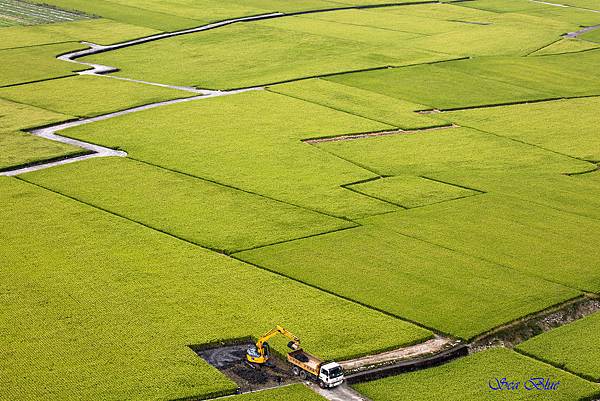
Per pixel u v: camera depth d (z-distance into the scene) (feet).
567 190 565.53
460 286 422.00
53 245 460.55
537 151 645.92
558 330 388.37
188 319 385.91
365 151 628.28
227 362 357.82
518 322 390.83
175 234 478.18
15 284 416.05
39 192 535.60
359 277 428.97
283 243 467.93
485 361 362.12
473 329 382.42
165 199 529.04
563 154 643.04
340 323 384.68
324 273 432.66
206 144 631.15
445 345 371.76
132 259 444.96
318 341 369.30
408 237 478.18
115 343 365.61
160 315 388.57
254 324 382.42
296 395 333.83
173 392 330.95
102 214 503.20
